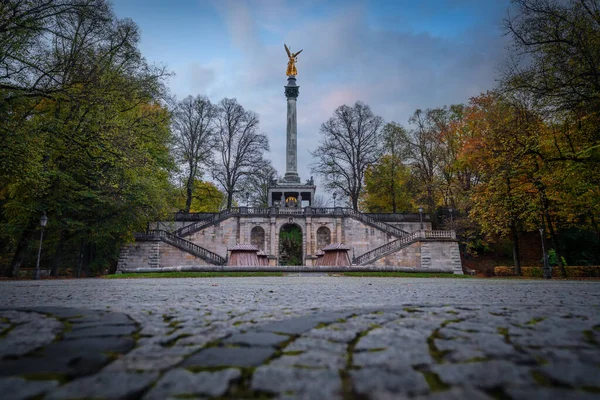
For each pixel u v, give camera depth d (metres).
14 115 17.22
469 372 2.00
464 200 38.75
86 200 27.14
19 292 8.80
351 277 22.38
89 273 30.50
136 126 24.44
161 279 19.05
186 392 1.75
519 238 42.56
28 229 24.95
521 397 1.63
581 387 1.75
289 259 43.34
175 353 2.50
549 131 21.42
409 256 34.97
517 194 24.50
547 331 3.16
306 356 2.39
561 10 17.02
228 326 3.56
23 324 3.68
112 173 24.86
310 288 10.29
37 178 20.05
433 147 45.56
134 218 28.97
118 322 3.79
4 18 15.02
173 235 36.25
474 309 4.64
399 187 49.94
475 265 41.81
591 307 4.91
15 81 16.31
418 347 2.60
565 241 38.34
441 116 46.53
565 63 16.89
